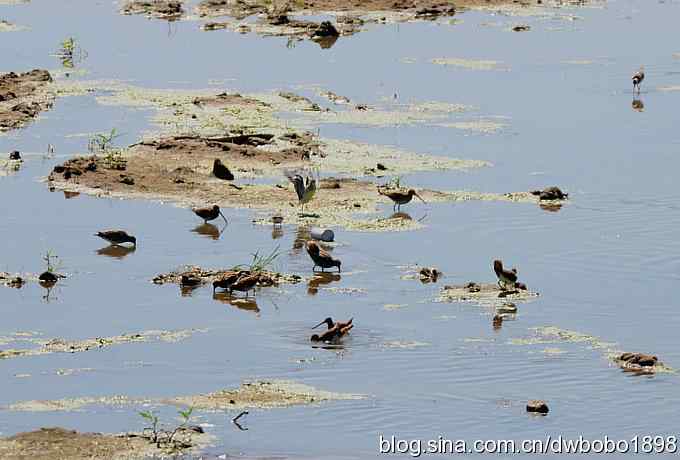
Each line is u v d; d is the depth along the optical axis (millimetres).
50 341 46625
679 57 100438
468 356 46031
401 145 75438
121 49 101875
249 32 109125
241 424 40000
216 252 56969
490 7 121125
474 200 65312
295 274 54312
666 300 52062
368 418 40750
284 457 37719
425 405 41750
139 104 83938
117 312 49750
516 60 99500
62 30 109562
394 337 47688
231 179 68125
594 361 45844
